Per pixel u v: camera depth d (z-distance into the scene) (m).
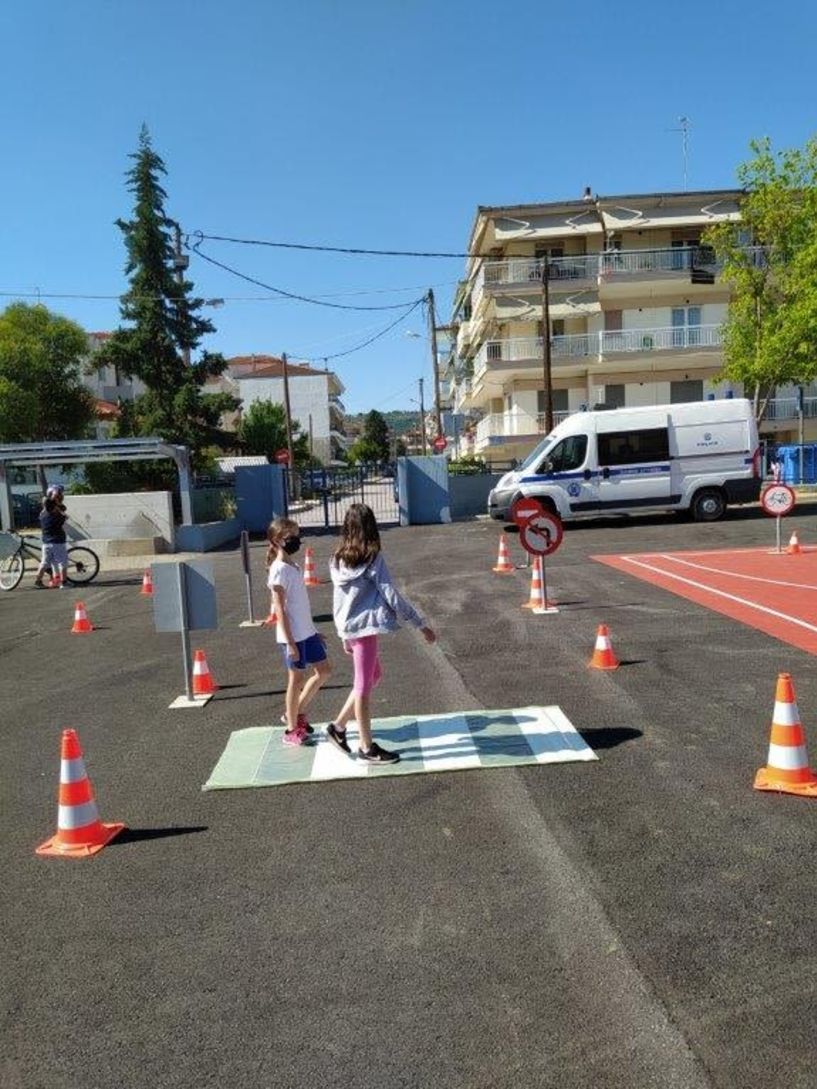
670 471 20.48
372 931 3.47
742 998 2.91
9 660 9.51
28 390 37.50
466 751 5.48
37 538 20.05
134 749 6.03
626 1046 2.71
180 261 32.00
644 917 3.45
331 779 5.15
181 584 7.15
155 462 31.75
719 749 5.27
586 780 4.90
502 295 40.53
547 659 7.81
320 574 15.52
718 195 39.94
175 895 3.88
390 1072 2.66
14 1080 2.73
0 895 3.96
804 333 27.30
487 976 3.12
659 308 40.75
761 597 10.39
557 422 42.03
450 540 20.23
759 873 3.75
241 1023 2.95
